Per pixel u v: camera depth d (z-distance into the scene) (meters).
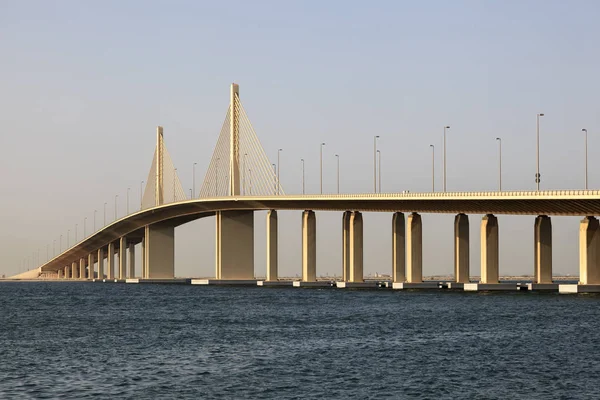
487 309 111.81
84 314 115.00
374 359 66.00
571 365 62.88
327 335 82.50
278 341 77.69
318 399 51.41
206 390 53.91
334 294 158.62
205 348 72.75
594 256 141.88
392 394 52.81
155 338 80.81
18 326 95.94
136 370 61.12
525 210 147.12
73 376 58.84
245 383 56.12
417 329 87.31
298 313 110.38
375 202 170.75
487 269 155.88
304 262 191.00
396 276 170.88
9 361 65.75
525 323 92.38
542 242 151.50
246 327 91.25
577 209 135.50
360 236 179.62
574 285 142.38
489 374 59.31
